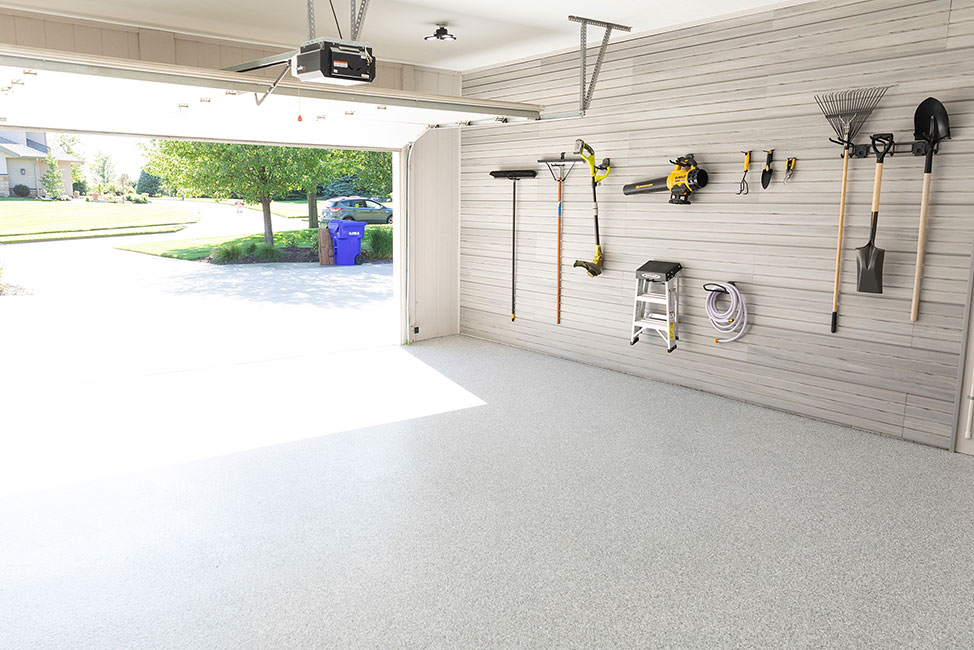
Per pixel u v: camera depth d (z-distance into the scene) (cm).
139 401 563
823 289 507
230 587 301
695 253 584
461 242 814
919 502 385
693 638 267
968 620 278
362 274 1403
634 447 467
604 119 640
